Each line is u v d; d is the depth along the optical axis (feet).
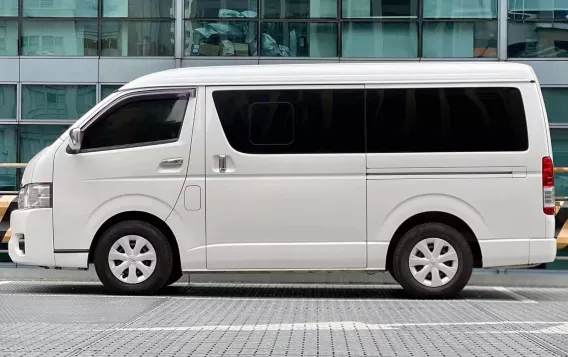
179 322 23.31
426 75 30.12
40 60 68.08
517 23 66.33
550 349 19.24
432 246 29.94
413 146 29.84
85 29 68.08
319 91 30.12
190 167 29.96
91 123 30.40
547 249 29.71
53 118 68.03
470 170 29.71
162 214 29.91
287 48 67.21
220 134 30.01
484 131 29.86
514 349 19.21
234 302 28.45
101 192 30.12
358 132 29.91
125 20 67.82
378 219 29.73
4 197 38.99
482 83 30.01
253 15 67.21
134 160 30.07
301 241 29.76
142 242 30.27
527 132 29.84
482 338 20.76
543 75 66.13
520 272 35.73
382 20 66.95
